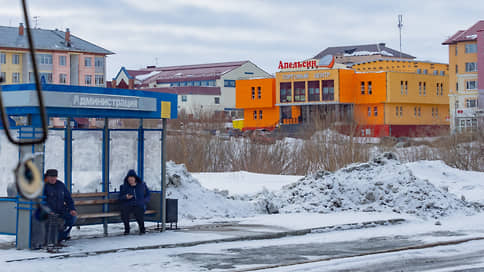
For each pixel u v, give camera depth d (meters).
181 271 10.41
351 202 20.89
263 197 21.78
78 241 13.21
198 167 39.66
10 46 93.06
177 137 41.47
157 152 15.63
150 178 15.57
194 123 45.03
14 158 12.12
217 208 19.19
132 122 52.25
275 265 10.93
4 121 2.84
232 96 129.88
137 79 139.88
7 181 12.26
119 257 11.72
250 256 11.99
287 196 22.02
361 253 12.34
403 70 116.19
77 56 101.75
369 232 16.05
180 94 122.88
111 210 14.55
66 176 13.70
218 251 12.59
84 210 14.03
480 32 88.06
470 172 31.98
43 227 11.89
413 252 12.59
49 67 97.81
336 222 17.12
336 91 93.69
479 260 11.70
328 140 40.84
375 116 95.56
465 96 90.62
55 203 11.92
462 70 90.81
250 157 40.47
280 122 100.06
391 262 11.42
